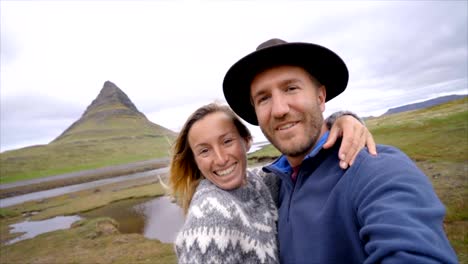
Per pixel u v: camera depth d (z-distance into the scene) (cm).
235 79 55
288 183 53
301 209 44
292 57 48
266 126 50
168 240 360
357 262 36
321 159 46
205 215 46
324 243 38
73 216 637
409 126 835
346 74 54
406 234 27
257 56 48
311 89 49
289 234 46
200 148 57
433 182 316
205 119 56
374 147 40
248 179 61
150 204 646
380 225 29
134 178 1357
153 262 276
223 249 43
